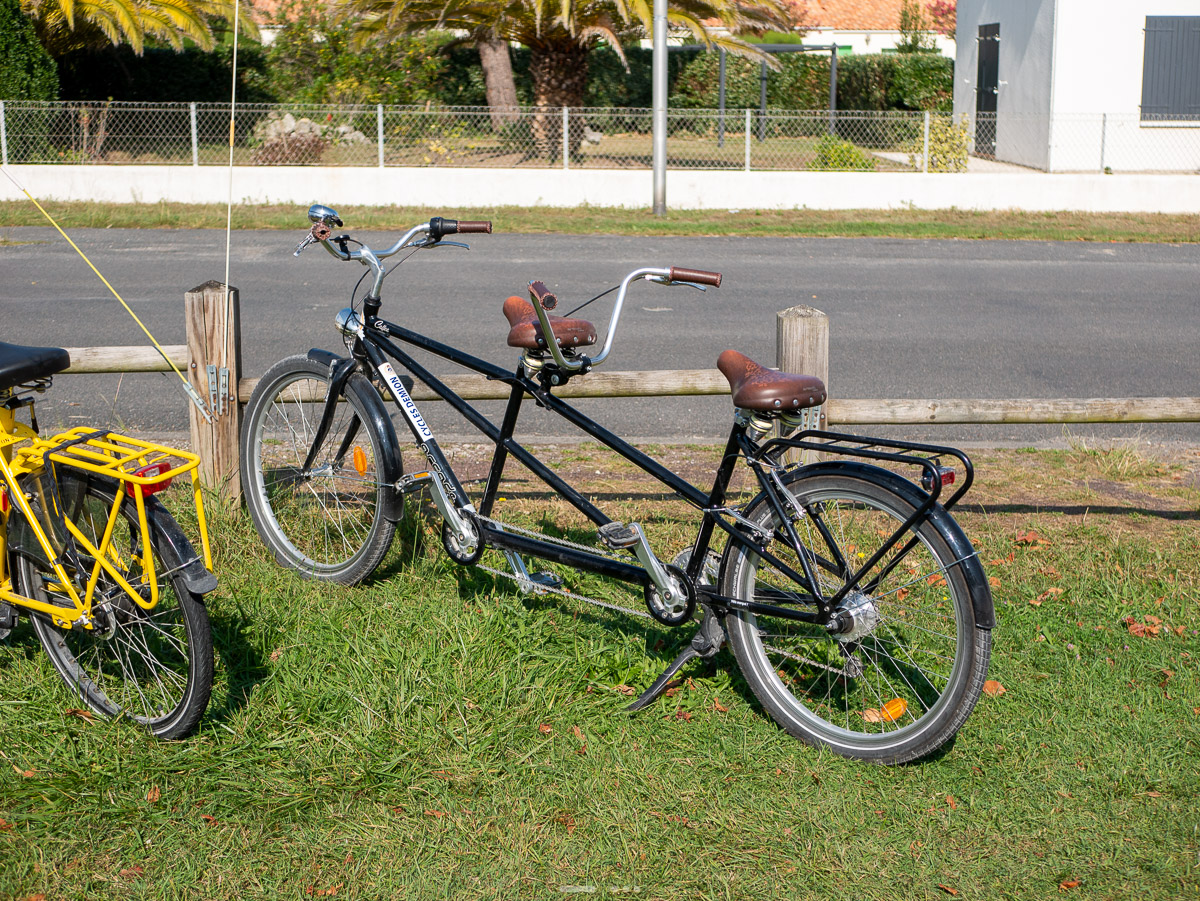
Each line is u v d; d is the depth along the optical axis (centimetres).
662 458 599
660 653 377
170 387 728
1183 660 378
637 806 302
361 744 319
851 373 826
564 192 1683
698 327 967
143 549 303
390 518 397
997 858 285
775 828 295
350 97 2062
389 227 1477
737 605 337
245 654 360
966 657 304
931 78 2684
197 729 321
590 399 741
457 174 1667
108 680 346
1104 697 354
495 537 381
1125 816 300
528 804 301
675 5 1859
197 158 1688
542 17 1852
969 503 535
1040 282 1219
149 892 266
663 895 271
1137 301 1123
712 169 1758
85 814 290
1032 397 769
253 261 1238
